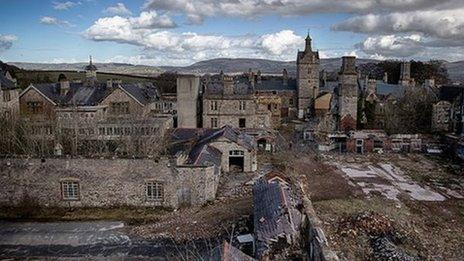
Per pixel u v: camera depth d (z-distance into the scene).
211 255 18.89
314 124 73.25
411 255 26.80
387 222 30.78
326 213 32.28
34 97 63.66
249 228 30.91
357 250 27.02
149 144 44.94
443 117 66.94
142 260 29.02
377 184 42.31
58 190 38.22
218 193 40.78
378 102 76.62
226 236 30.97
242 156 48.38
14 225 35.00
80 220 35.97
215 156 44.88
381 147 59.72
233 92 64.88
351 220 31.02
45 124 48.62
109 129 51.25
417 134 61.84
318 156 55.84
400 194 38.94
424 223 32.34
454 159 54.44
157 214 36.88
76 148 44.06
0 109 54.16
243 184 43.53
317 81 93.94
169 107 78.12
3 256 29.80
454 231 31.02
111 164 37.78
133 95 65.12
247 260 18.89
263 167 50.62
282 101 96.62
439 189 40.97
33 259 29.44
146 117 55.00
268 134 60.47
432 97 72.00
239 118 65.00
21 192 38.34
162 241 31.77
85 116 58.34
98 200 38.28
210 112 64.94
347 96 66.44
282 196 27.45
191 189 37.97
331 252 20.09
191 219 35.03
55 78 123.00
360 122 72.31
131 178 37.91
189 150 47.91
